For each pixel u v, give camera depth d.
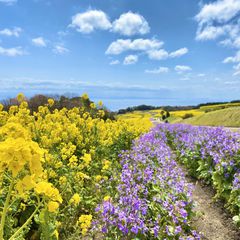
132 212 4.54
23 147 1.73
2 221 1.86
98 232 4.60
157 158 8.39
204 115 38.62
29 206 4.12
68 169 5.44
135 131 13.62
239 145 7.87
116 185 6.16
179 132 16.11
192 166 8.98
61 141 7.67
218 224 5.57
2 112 7.89
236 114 32.28
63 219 4.34
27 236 4.00
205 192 7.33
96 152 8.12
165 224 4.61
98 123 10.02
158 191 5.63
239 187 5.88
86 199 5.36
